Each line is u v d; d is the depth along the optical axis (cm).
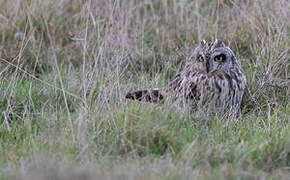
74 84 1698
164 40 2075
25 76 1753
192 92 1568
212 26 2059
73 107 1588
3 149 1296
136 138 1291
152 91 1596
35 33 2053
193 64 1566
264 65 1830
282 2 1972
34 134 1378
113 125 1359
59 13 2141
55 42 2064
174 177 1074
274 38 1894
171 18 2195
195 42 2031
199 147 1245
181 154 1209
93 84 1598
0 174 1123
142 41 1934
